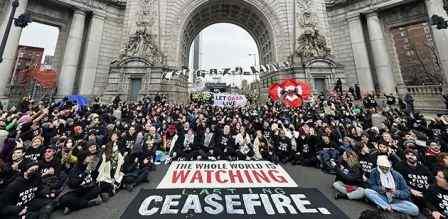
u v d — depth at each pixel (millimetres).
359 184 6871
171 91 26109
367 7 27453
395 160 7129
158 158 11031
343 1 29250
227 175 8898
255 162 10992
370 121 14883
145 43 26672
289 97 17578
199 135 12469
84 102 19234
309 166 10594
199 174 9039
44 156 6168
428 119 16703
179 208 6082
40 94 27938
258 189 7422
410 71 41906
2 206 4641
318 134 11023
